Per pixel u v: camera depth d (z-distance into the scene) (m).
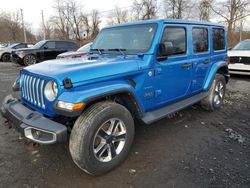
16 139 3.95
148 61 3.47
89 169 2.83
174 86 4.05
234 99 6.61
